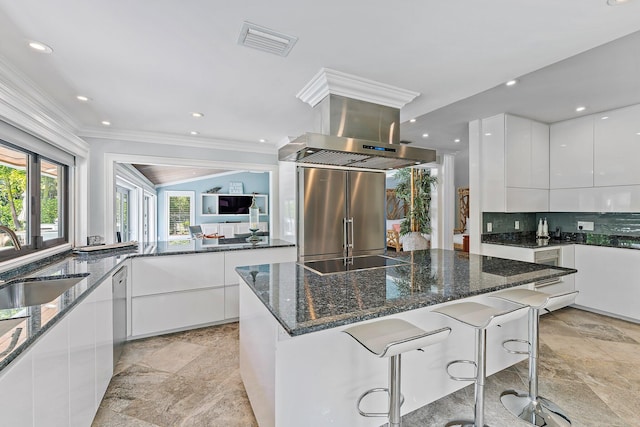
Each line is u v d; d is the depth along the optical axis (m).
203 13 1.41
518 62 1.93
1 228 1.61
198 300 3.11
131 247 3.30
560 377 2.19
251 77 2.12
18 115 1.83
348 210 3.73
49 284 1.94
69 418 1.38
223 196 8.91
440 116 3.38
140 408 1.90
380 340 1.29
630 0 1.36
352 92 2.20
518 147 3.40
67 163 2.83
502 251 3.46
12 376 0.96
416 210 6.44
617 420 1.75
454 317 1.57
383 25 1.53
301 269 2.08
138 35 1.59
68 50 1.74
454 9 1.41
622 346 2.66
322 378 1.45
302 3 1.35
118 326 2.40
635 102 2.97
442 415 1.79
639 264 3.04
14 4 1.33
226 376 2.26
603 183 3.26
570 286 3.47
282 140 4.00
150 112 2.87
